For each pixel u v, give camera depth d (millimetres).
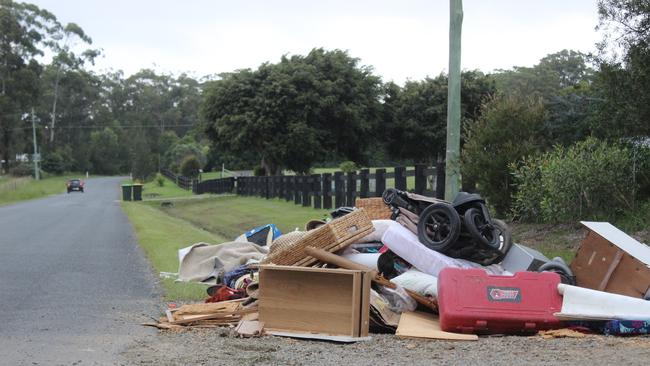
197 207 38500
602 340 6227
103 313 8430
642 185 11555
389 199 8773
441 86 42031
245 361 5965
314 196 25641
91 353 6297
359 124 40719
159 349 6480
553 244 10844
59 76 122500
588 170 11055
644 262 7258
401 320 7254
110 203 46156
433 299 7500
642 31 10977
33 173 101625
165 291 10109
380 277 7652
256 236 12438
